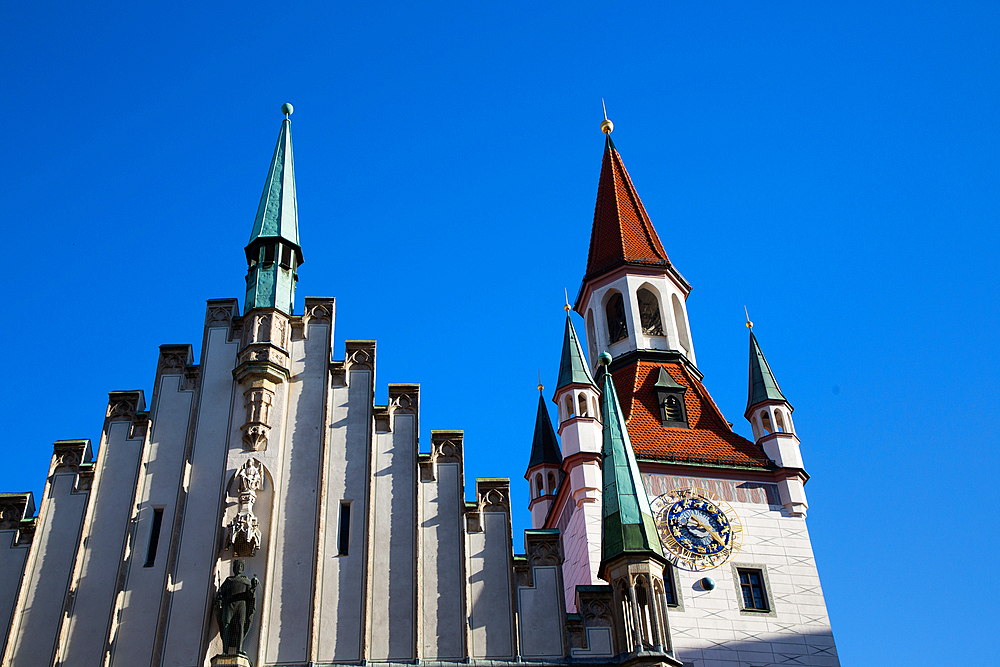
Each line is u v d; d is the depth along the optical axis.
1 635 25.62
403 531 27.52
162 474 28.05
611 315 50.69
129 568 26.53
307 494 27.81
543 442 51.12
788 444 42.66
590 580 38.03
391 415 29.30
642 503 27.81
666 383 45.69
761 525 40.53
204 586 26.34
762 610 38.28
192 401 29.25
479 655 25.89
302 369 29.84
